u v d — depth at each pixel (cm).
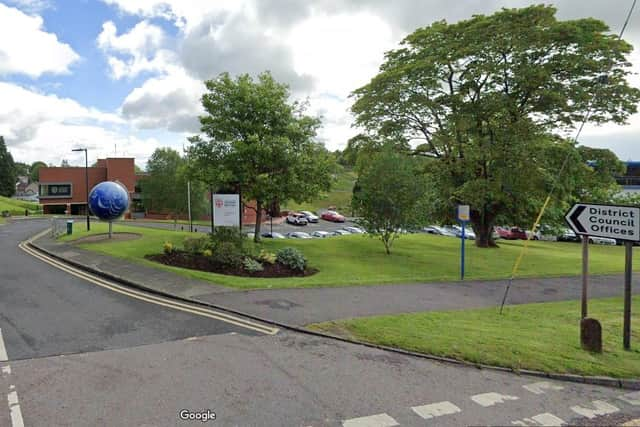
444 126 2453
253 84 1928
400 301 969
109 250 1488
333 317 782
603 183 2247
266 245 2016
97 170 5481
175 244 1617
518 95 2194
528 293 1227
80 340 629
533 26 2020
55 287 989
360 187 2034
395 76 2291
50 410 417
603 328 831
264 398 455
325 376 521
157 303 862
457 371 555
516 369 566
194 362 552
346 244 2317
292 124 1880
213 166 1842
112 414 412
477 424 419
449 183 2364
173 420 403
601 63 1958
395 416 426
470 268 1730
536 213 2680
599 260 2184
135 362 547
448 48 2158
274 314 791
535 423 429
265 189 1803
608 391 528
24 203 5750
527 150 2048
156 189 4941
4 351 578
